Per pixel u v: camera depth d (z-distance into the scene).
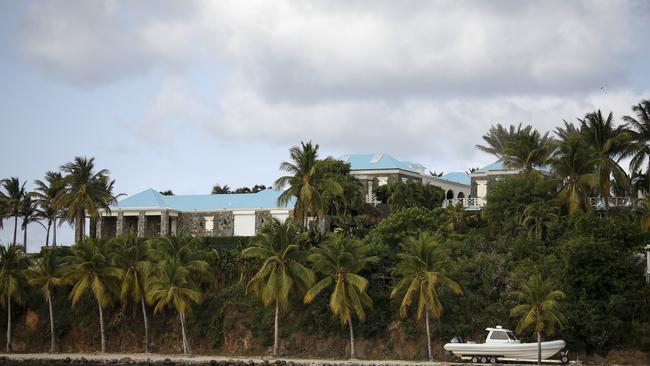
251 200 183.50
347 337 127.50
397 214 140.50
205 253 140.50
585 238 117.88
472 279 125.94
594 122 145.38
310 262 130.50
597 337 113.75
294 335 130.50
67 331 144.25
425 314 123.88
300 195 141.25
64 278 137.38
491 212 147.62
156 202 182.12
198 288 131.75
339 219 158.62
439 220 145.00
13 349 144.00
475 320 122.00
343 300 118.44
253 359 124.38
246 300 137.38
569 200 137.12
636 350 113.00
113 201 172.12
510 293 119.19
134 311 141.25
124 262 135.25
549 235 134.88
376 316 127.31
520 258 131.00
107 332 141.50
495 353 110.81
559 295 110.19
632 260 118.62
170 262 129.12
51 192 182.75
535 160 151.62
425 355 121.62
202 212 182.75
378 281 130.88
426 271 115.50
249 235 178.25
